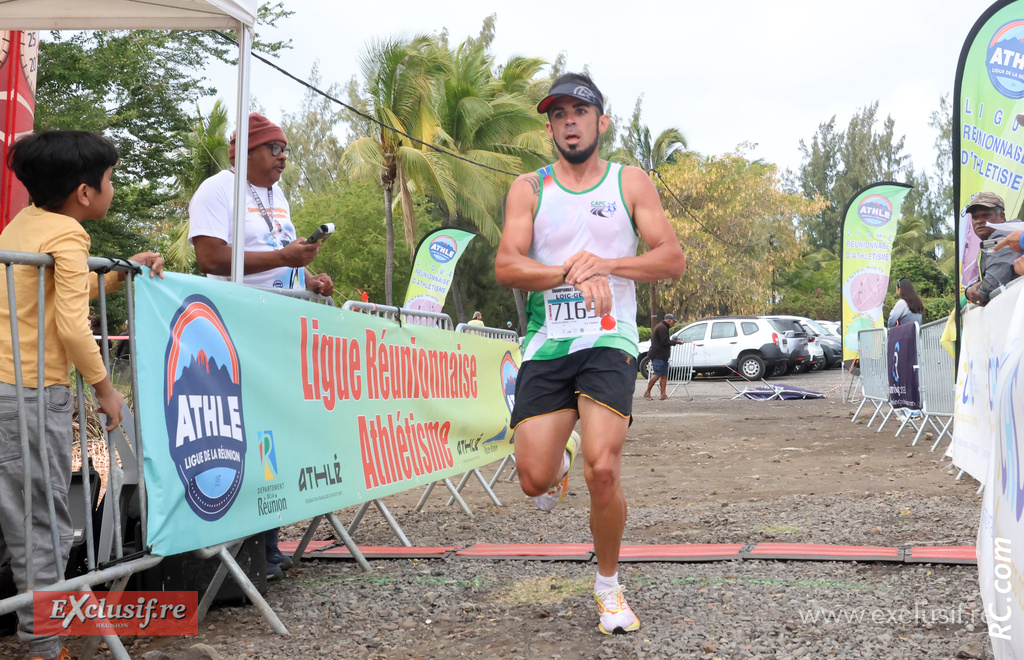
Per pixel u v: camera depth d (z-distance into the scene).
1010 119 6.14
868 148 70.69
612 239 3.14
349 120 47.28
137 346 2.74
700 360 22.39
